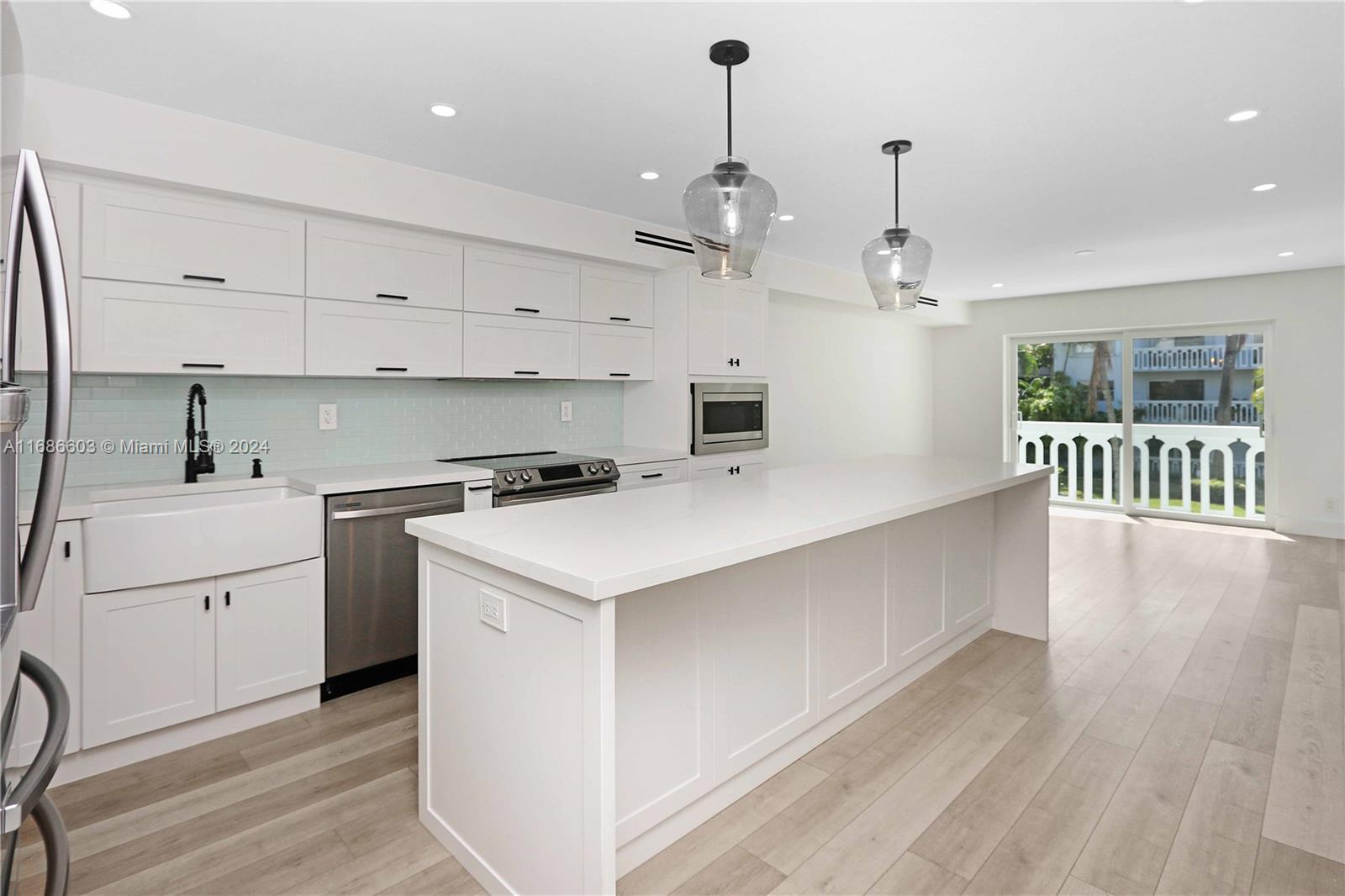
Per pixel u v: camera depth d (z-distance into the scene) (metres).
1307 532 5.93
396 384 3.67
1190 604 4.07
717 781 2.04
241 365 2.82
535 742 1.63
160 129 2.56
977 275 6.03
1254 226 4.36
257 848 1.92
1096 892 1.73
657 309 4.53
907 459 3.88
